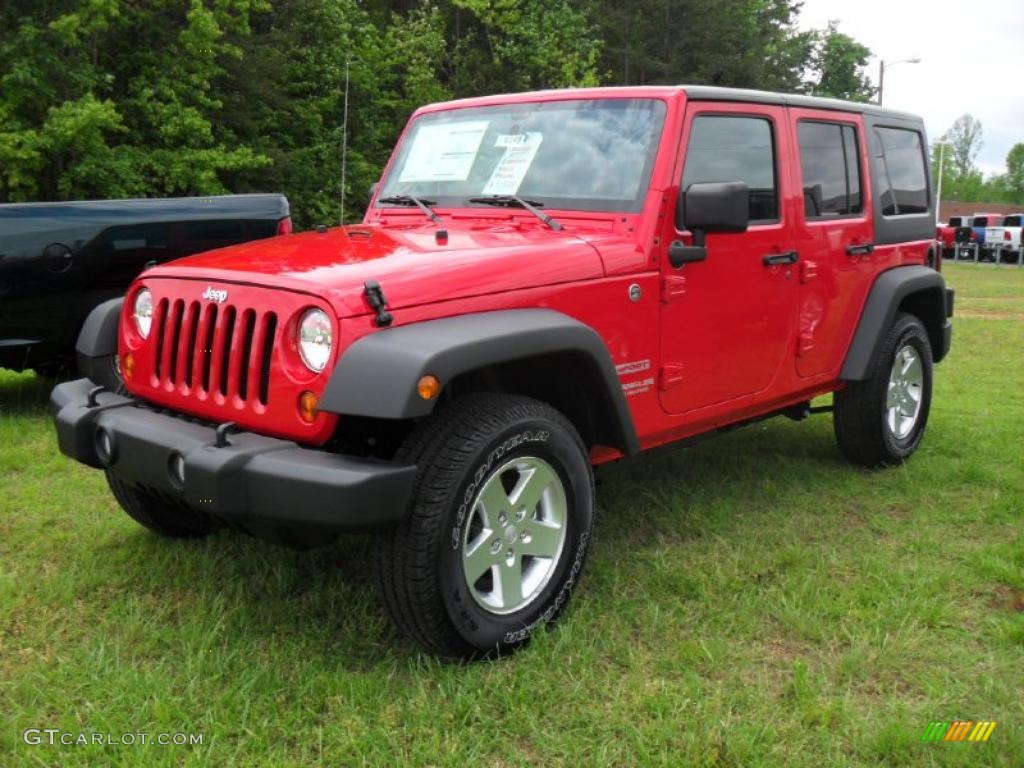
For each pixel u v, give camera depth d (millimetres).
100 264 6430
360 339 2787
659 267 3689
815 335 4684
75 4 16297
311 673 2982
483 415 3010
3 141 15133
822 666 3111
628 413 3469
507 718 2758
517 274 3207
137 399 3469
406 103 25797
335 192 22781
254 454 2805
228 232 6934
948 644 3270
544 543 3258
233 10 20375
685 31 32594
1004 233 37438
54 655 3119
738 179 4113
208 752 2570
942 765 2582
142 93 18203
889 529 4363
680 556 4020
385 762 2574
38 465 5242
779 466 5395
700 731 2703
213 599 3520
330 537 3023
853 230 4906
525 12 27984
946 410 6895
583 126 3975
